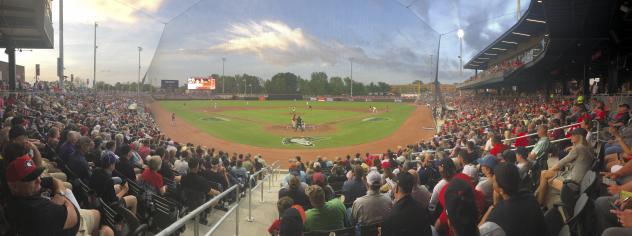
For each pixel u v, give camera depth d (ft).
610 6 50.90
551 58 83.30
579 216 12.66
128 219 16.28
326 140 96.84
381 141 94.07
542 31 114.11
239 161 42.68
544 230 9.46
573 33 65.57
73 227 11.83
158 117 63.82
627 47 70.59
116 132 46.88
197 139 81.46
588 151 17.60
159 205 20.65
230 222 24.11
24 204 10.46
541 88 144.36
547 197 18.24
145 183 22.20
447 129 85.15
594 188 14.94
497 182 9.85
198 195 22.20
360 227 15.43
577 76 113.19
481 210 14.20
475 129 61.21
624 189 14.60
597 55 78.33
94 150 26.58
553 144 38.37
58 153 25.30
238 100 127.13
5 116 39.04
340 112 148.77
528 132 41.86
